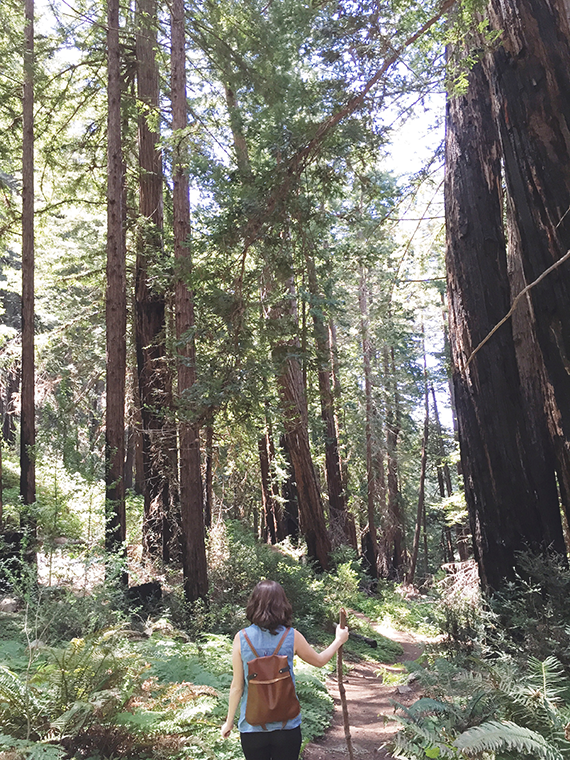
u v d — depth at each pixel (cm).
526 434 858
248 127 814
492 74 800
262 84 996
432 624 848
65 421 1104
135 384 1706
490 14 774
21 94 1486
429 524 3903
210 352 1076
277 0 783
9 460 2384
